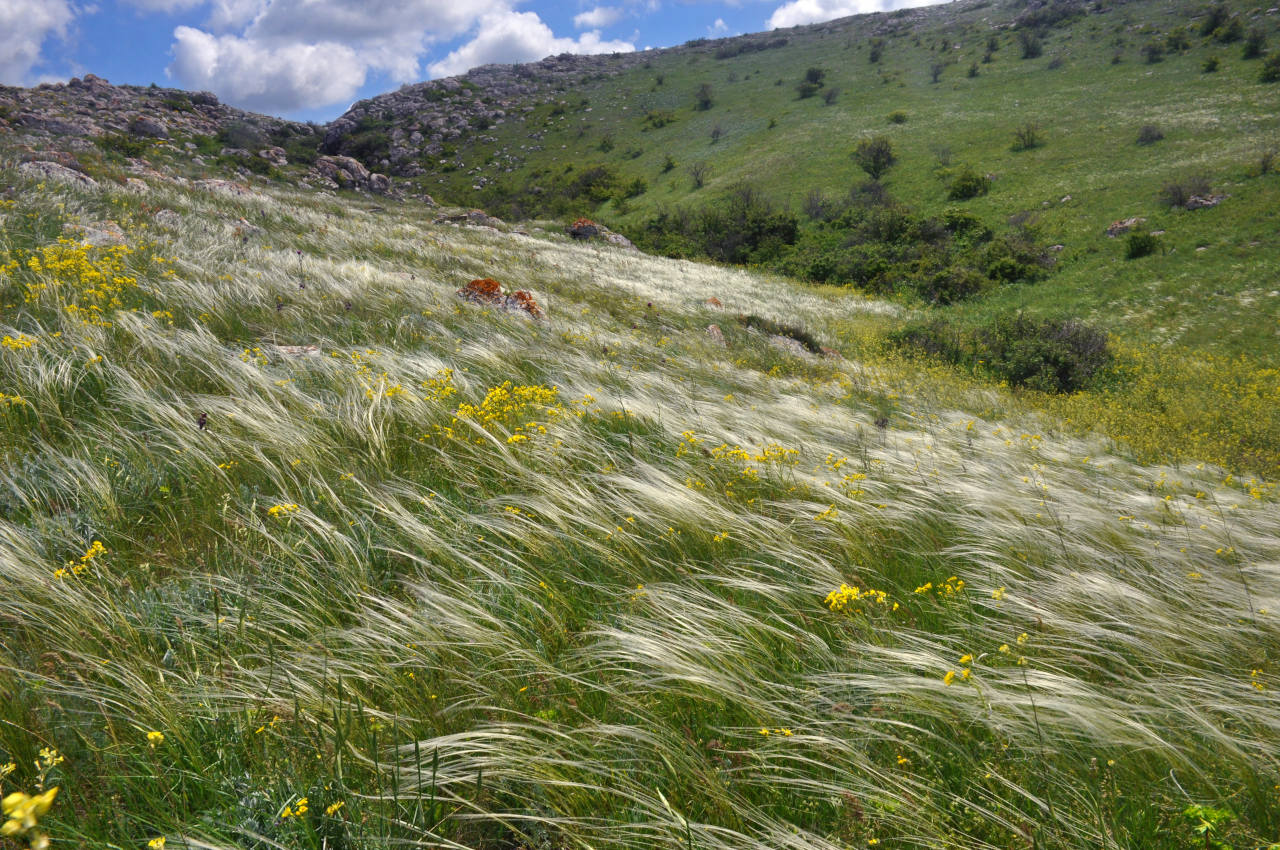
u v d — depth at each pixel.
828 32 132.38
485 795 2.05
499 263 18.81
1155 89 58.12
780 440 6.08
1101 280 31.02
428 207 49.28
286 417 4.61
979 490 4.93
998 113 63.31
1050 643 2.96
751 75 109.00
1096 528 4.47
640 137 91.69
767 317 20.62
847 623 2.98
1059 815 1.94
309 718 2.12
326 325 7.80
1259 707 2.46
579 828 1.93
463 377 6.14
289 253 12.00
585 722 2.32
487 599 3.00
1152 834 2.00
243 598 2.75
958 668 2.50
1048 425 11.73
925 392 12.72
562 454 4.69
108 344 5.47
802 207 53.06
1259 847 1.90
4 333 5.41
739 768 2.08
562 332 9.89
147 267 8.71
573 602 3.13
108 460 3.78
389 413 4.84
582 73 133.12
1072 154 48.38
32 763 1.88
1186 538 4.64
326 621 2.78
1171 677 2.75
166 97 67.31
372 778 1.99
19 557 2.72
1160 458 9.57
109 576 2.79
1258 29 61.94
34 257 7.33
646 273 27.61
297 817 1.78
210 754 2.03
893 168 56.50
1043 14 89.75
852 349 19.50
